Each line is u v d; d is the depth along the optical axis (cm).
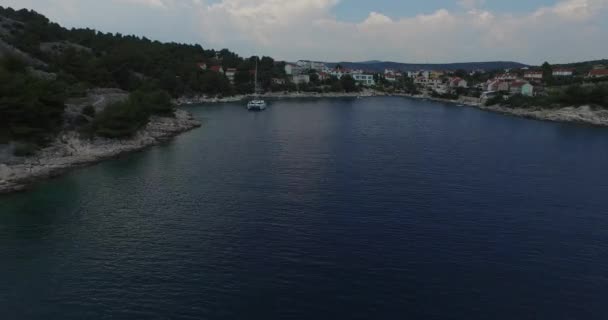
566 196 5875
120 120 8831
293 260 3850
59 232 4425
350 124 14112
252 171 7044
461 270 3728
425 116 17675
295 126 13225
